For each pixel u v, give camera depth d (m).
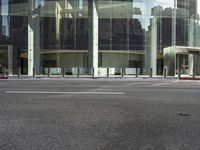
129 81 22.83
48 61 34.03
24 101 9.12
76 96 10.38
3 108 7.93
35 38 34.03
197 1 35.62
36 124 6.20
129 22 33.59
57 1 33.78
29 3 34.03
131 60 33.66
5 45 34.22
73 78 27.78
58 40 33.75
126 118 6.82
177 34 34.56
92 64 33.41
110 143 4.95
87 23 33.62
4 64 34.19
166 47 33.94
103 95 10.75
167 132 5.66
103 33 33.53
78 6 33.66
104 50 33.47
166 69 31.62
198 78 28.36
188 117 6.96
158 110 7.81
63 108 7.96
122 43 33.53
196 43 35.53
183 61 34.53
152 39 33.91
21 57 34.19
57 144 4.86
